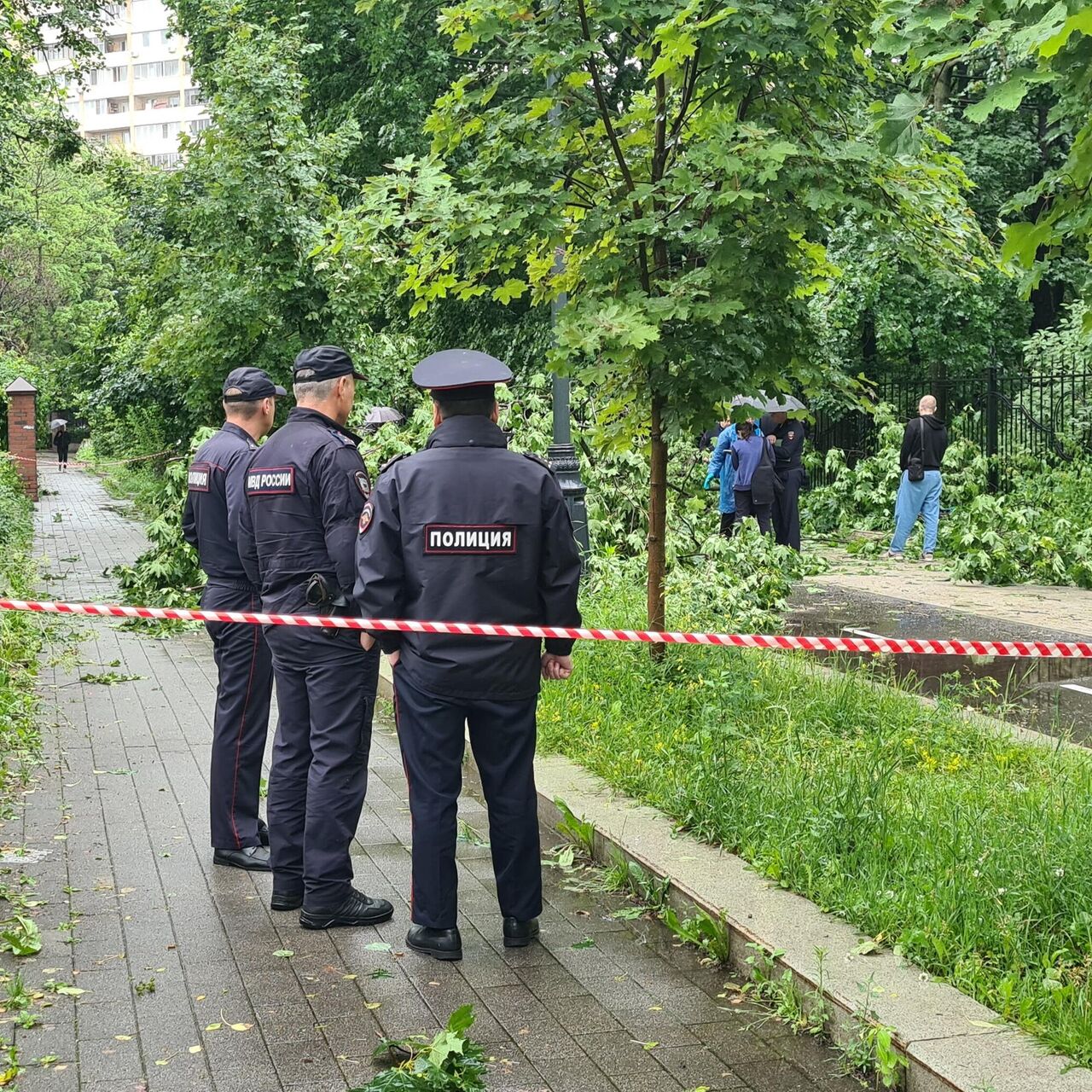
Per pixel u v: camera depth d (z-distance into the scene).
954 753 6.28
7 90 19.94
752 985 4.04
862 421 21.20
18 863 5.31
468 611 4.38
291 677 4.82
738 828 4.99
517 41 6.70
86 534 21.31
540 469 4.50
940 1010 3.54
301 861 4.83
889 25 3.85
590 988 4.09
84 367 27.80
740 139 6.32
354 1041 3.72
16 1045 3.68
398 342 15.68
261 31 15.20
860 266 20.70
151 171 20.69
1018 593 13.09
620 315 6.14
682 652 7.60
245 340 14.63
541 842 5.54
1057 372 20.00
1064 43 3.17
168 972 4.23
